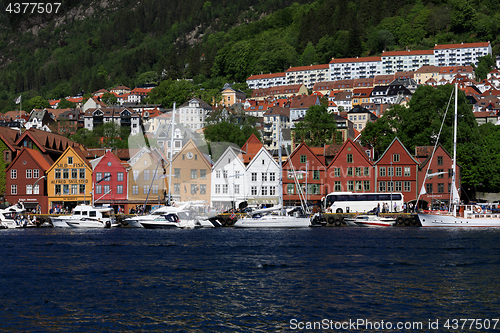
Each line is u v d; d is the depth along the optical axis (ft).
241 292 145.48
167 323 120.26
